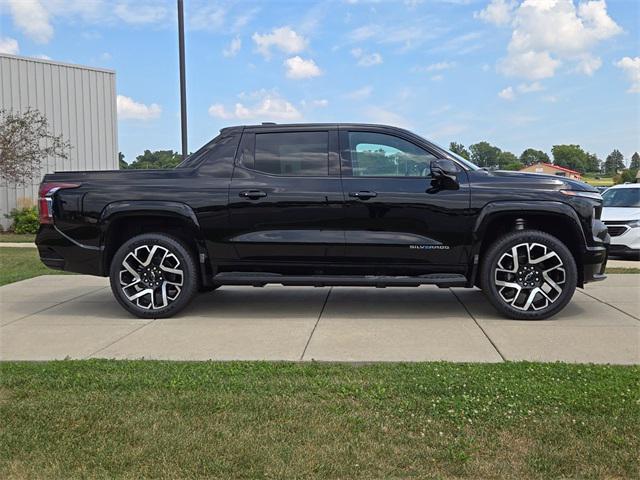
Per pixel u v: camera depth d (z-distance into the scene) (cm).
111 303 708
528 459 295
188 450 306
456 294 748
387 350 486
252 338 530
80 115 2225
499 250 584
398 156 601
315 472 285
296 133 613
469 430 325
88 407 360
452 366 432
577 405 351
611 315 609
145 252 613
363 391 380
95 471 289
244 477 282
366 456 299
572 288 579
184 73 1167
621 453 297
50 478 284
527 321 588
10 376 417
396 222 586
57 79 2148
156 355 480
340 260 596
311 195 588
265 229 596
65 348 504
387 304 685
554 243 577
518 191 580
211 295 751
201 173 610
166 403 364
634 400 358
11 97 2025
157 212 599
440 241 584
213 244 601
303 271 605
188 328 573
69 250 612
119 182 609
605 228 602
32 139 1864
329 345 503
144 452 305
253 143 616
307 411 351
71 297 750
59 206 608
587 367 425
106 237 606
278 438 318
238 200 594
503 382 391
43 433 328
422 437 319
